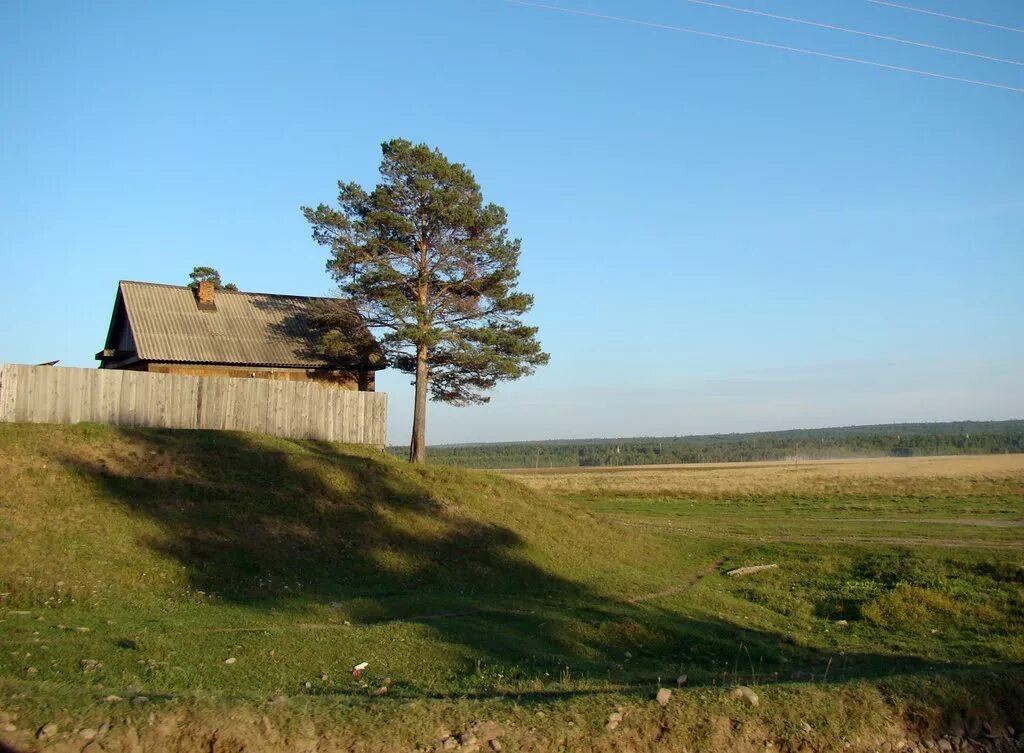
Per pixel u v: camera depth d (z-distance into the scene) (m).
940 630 18.16
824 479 60.44
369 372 33.62
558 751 7.41
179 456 21.25
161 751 6.81
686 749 7.69
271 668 10.69
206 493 19.62
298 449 24.09
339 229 31.36
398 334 30.53
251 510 19.53
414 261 32.22
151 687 9.22
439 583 18.56
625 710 7.93
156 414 23.67
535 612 15.92
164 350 29.30
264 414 25.53
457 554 20.33
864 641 17.16
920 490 50.16
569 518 25.66
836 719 8.22
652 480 64.25
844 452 176.00
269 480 21.30
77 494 17.97
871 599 20.22
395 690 9.84
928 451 166.62
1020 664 10.26
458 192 32.72
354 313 32.44
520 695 9.11
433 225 32.16
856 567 24.41
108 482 18.86
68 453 19.70
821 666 14.13
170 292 32.78
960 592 20.59
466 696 9.25
